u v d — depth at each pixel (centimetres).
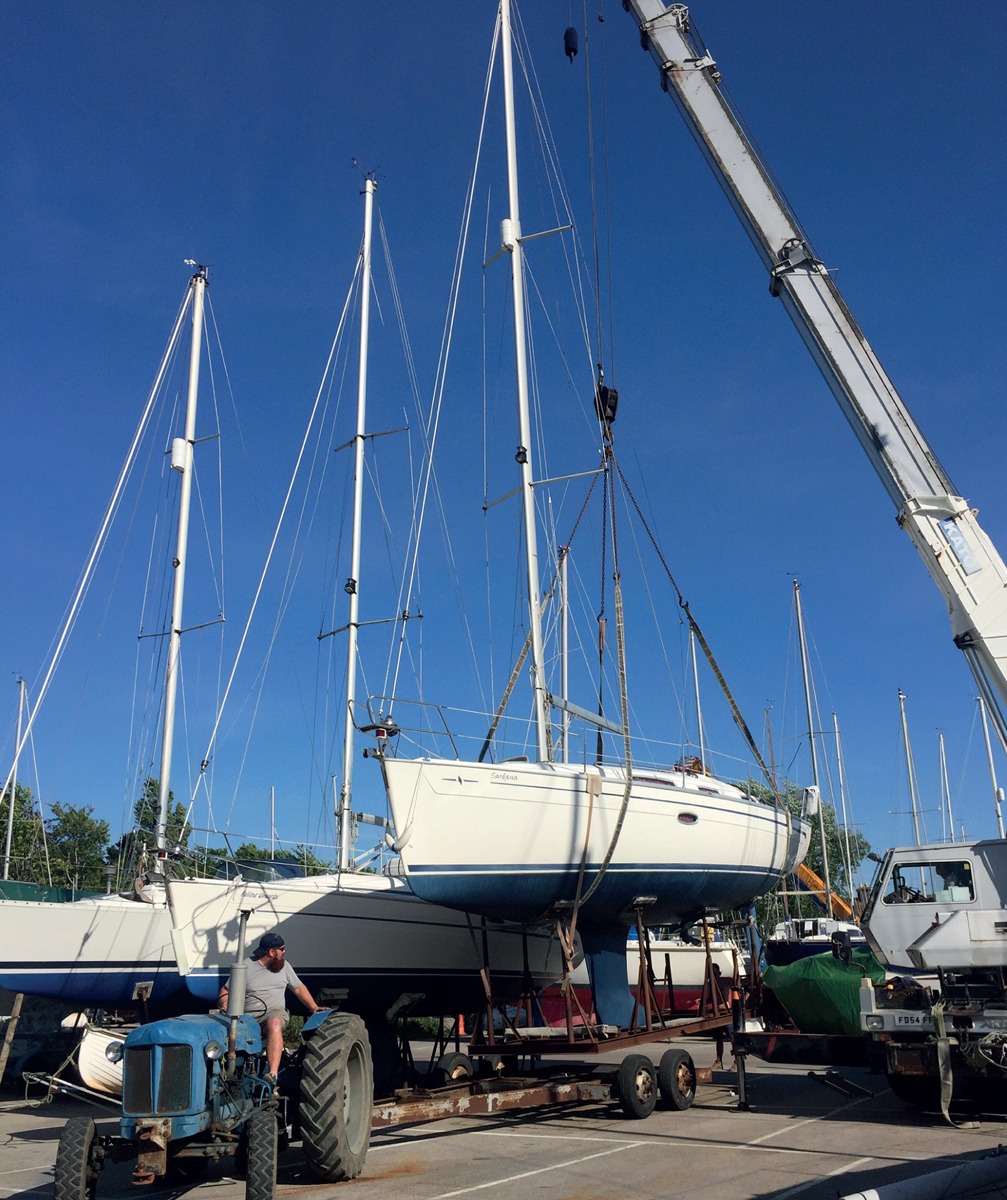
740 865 1179
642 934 1034
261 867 1138
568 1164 688
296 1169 695
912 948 854
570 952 952
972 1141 725
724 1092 1058
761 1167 655
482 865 907
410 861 875
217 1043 563
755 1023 1074
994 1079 809
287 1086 687
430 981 1114
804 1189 584
